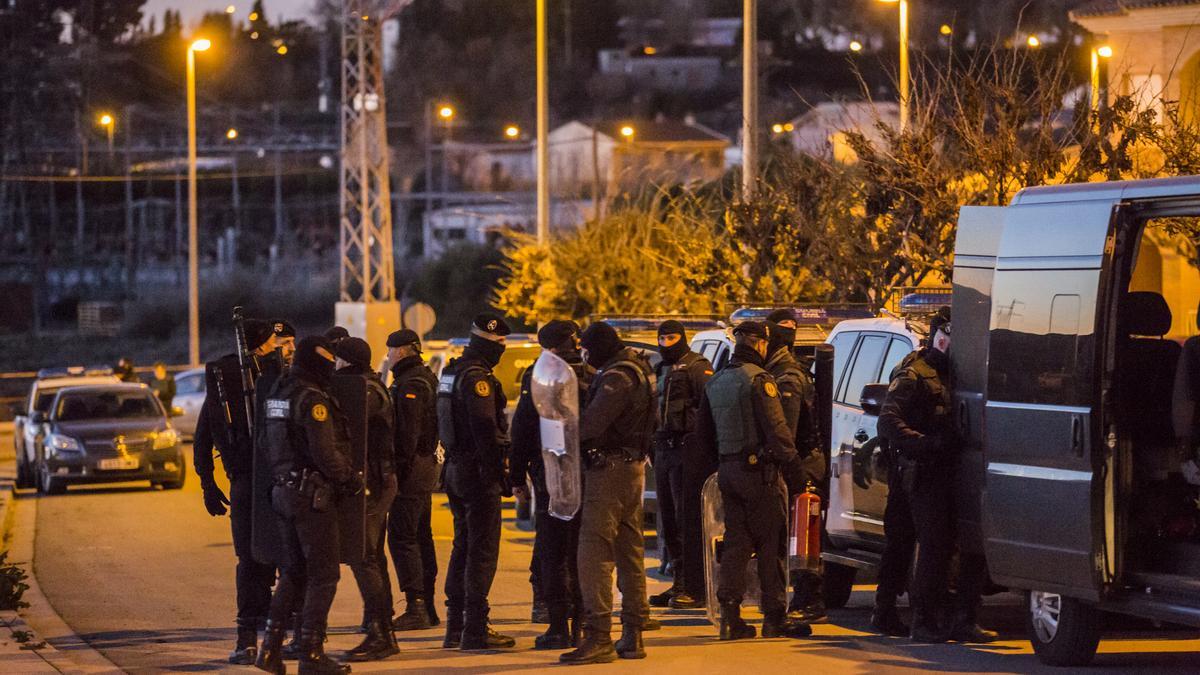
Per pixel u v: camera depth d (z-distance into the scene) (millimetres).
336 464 12977
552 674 13406
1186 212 12539
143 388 38562
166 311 112188
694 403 17406
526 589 19953
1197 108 25797
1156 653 14258
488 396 14805
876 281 27219
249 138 139500
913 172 25797
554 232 50469
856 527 16641
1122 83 25922
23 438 37781
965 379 14281
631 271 43688
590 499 13922
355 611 18359
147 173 140625
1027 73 26281
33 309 115750
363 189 64625
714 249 32375
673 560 17766
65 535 27375
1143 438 13289
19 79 140375
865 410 15508
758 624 16547
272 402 13141
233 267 126750
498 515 15047
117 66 171125
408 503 16141
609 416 13773
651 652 14414
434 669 13766
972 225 14312
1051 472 13055
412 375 16047
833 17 195625
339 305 64688
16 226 135250
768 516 14812
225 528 27984
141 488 37469
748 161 32062
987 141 24859
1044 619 13578
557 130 145250
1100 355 12727
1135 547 13078
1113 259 12766
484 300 101625
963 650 14359
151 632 16938
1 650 14859
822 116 30672
